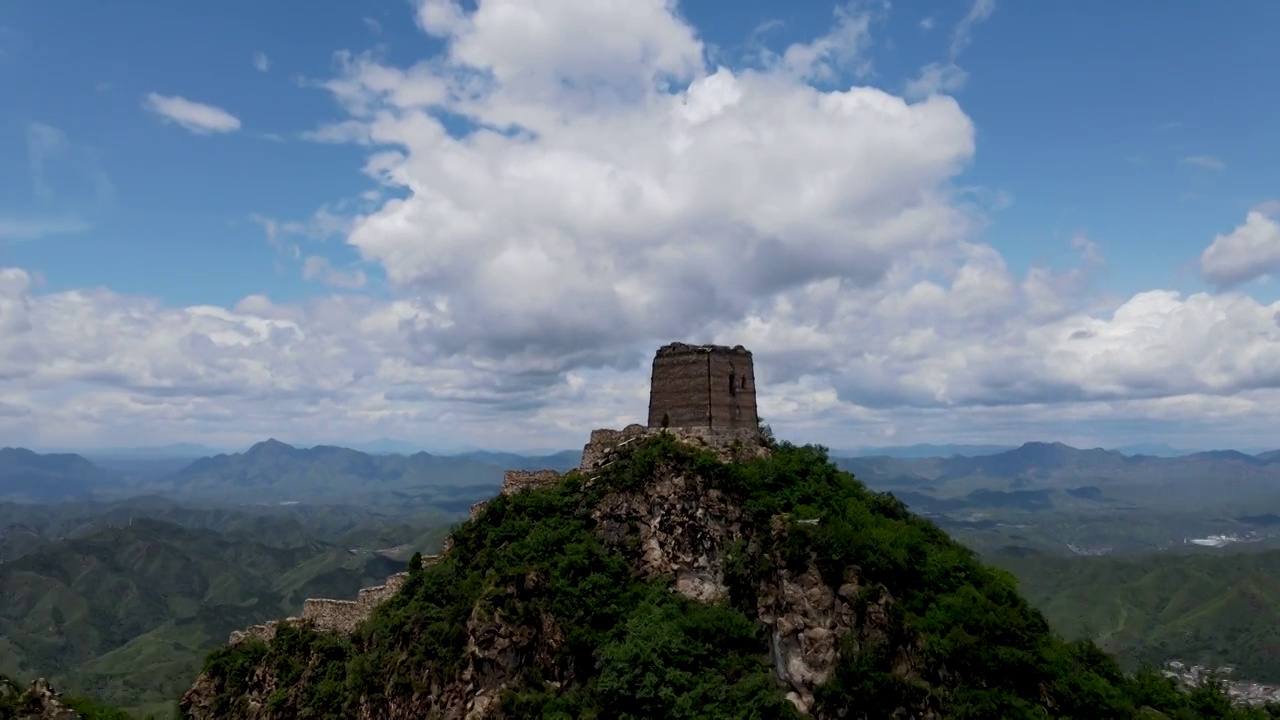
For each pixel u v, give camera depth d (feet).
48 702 267.39
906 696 228.63
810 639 244.01
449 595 285.43
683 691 235.61
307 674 304.09
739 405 319.88
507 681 248.32
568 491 305.94
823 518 267.18
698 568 274.36
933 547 277.23
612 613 260.42
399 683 263.49
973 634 240.73
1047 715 227.40
